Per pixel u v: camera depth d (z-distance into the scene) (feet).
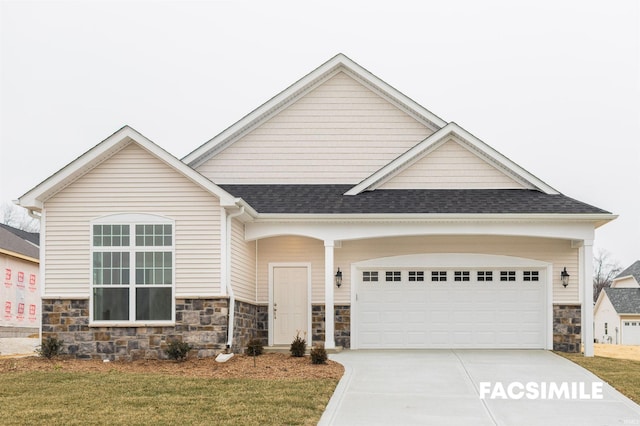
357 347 67.77
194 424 36.11
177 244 57.06
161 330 56.39
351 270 68.59
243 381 46.88
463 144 70.03
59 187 57.52
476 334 67.87
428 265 68.44
